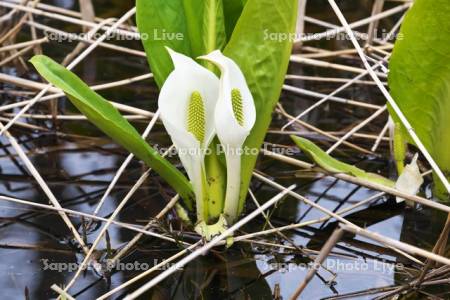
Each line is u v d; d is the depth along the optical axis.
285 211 2.40
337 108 2.75
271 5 2.20
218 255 2.29
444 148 2.36
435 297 2.18
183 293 2.22
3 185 2.48
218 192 2.30
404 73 2.32
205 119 2.21
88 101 2.21
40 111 2.71
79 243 2.31
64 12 2.93
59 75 2.21
